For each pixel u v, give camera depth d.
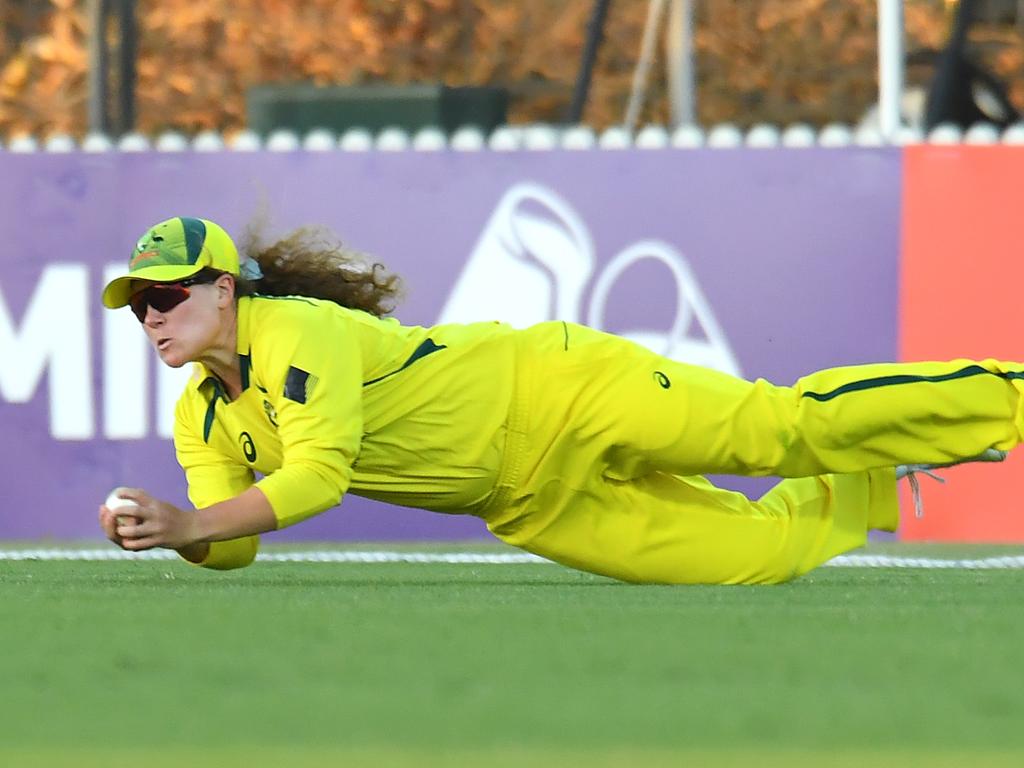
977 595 15.38
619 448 15.87
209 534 14.30
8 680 10.04
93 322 25.41
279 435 14.89
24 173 25.48
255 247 15.74
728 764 7.61
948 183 24.67
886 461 15.99
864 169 24.77
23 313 25.45
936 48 40.78
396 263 25.16
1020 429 15.76
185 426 16.14
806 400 15.57
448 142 25.39
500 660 10.72
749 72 41.56
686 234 24.94
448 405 15.52
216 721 8.78
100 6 32.44
